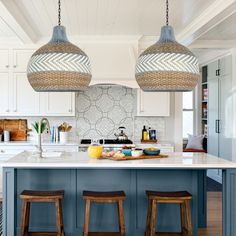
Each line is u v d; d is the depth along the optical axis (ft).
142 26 15.96
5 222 10.38
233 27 15.71
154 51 9.14
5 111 17.85
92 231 11.53
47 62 8.84
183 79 9.04
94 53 17.76
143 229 11.55
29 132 19.02
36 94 17.93
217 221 14.30
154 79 9.09
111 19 14.82
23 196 10.06
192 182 11.60
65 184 11.53
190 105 28.17
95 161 10.59
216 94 22.91
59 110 18.02
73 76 8.96
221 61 21.93
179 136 19.34
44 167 10.14
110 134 19.61
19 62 17.83
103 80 17.69
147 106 18.28
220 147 22.16
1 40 17.65
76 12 13.76
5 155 17.48
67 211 11.50
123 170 11.58
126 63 17.75
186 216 11.27
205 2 12.55
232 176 10.32
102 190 11.53
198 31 15.02
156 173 11.60
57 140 18.22
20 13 13.55
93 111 19.54
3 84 17.84
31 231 11.53
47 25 15.64
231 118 20.17
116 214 11.60
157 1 12.47
